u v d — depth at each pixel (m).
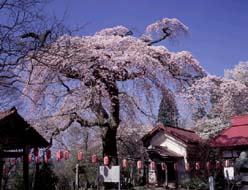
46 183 16.45
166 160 24.81
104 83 16.80
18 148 13.36
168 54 18.61
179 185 23.70
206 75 19.50
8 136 12.08
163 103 18.31
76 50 14.02
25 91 15.70
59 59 13.11
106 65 16.11
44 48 9.98
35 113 16.69
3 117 11.53
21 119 12.28
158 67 16.94
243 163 18.27
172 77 17.70
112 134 17.48
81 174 20.48
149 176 25.58
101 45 17.17
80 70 15.95
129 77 17.00
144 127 23.52
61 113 17.20
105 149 17.36
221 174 19.72
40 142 13.38
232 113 21.91
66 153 15.60
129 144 24.62
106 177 14.65
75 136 23.16
